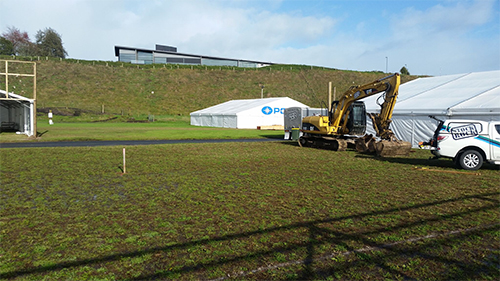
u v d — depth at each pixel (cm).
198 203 790
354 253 516
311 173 1191
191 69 9112
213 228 621
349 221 662
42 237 575
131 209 741
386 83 1716
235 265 474
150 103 7062
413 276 448
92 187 954
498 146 1219
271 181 1047
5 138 2516
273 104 4631
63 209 741
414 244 551
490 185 994
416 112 2072
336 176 1135
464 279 442
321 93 8138
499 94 1905
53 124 4631
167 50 10225
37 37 10656
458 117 1881
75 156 1595
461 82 2441
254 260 489
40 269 461
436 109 1962
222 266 471
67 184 991
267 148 2055
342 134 1998
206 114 4981
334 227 629
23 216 689
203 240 564
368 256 505
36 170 1219
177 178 1088
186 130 3800
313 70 9606
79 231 605
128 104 6875
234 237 578
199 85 8212
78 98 6831
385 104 1728
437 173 1198
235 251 520
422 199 832
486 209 745
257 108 4512
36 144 2177
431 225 640
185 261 486
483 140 1241
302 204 784
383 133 1744
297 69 9669
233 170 1246
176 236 582
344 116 1967
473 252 522
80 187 953
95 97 7012
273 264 478
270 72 9331
